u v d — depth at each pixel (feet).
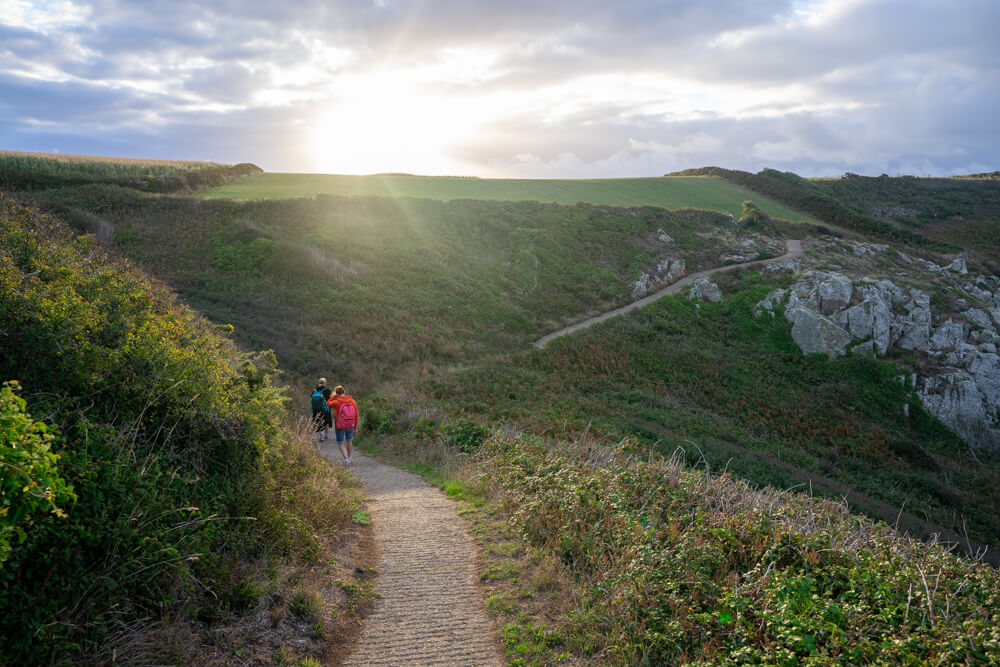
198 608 14.58
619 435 66.64
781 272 155.02
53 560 12.16
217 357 22.61
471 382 83.51
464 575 21.16
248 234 117.80
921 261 186.29
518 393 81.92
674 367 114.01
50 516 12.22
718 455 69.36
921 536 60.34
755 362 121.90
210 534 16.46
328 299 104.73
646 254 159.74
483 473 33.65
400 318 105.19
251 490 19.88
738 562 20.40
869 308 129.70
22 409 11.44
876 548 22.08
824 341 126.82
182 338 22.58
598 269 150.82
